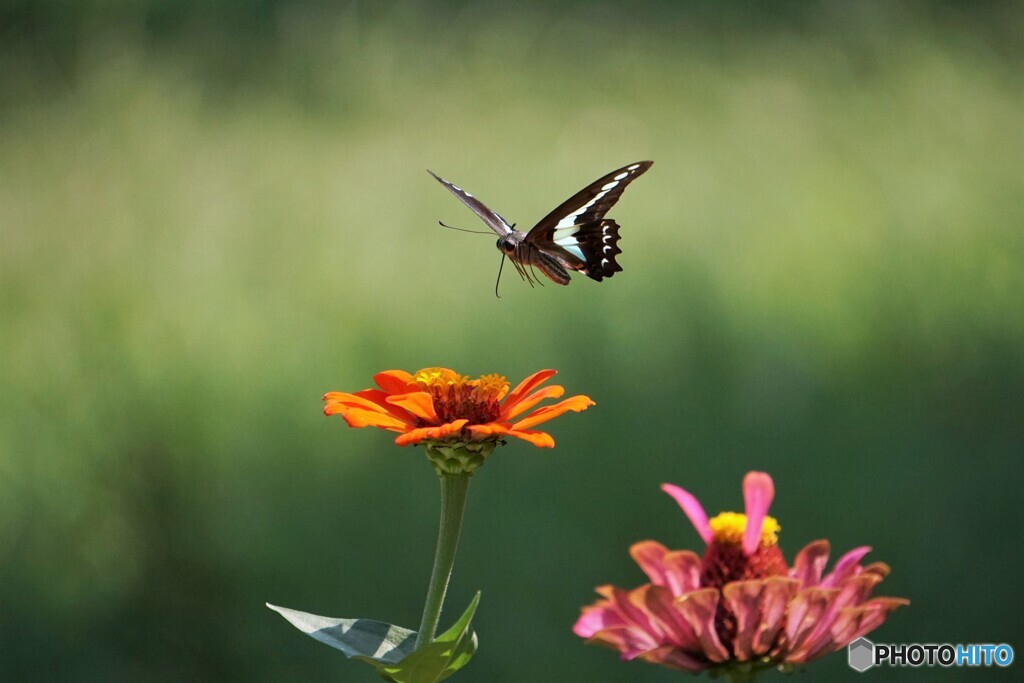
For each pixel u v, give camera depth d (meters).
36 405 2.77
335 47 5.23
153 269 3.34
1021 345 2.96
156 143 4.25
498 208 4.00
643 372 2.86
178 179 4.02
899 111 4.45
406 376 1.46
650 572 1.39
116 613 2.38
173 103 4.61
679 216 3.77
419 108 4.81
